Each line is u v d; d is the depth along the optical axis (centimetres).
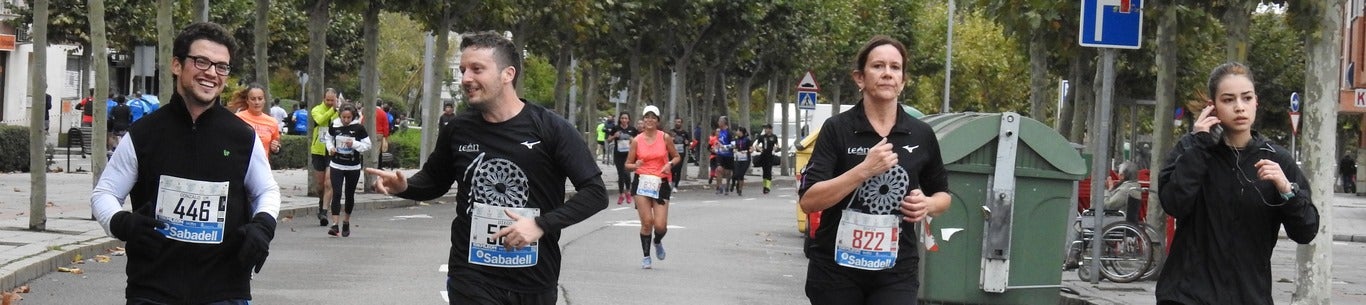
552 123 620
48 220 1764
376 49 2669
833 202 638
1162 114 1514
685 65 4209
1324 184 1112
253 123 1505
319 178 1998
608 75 5841
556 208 621
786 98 5397
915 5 5925
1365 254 2158
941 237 1044
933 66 6406
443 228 2012
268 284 1273
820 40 4919
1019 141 1039
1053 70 3491
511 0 2809
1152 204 1498
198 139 590
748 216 2605
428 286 1284
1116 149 4434
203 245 589
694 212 2692
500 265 615
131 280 591
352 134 1803
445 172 641
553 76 7544
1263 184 639
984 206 1032
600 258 1633
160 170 587
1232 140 653
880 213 660
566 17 3016
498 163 615
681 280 1419
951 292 1048
